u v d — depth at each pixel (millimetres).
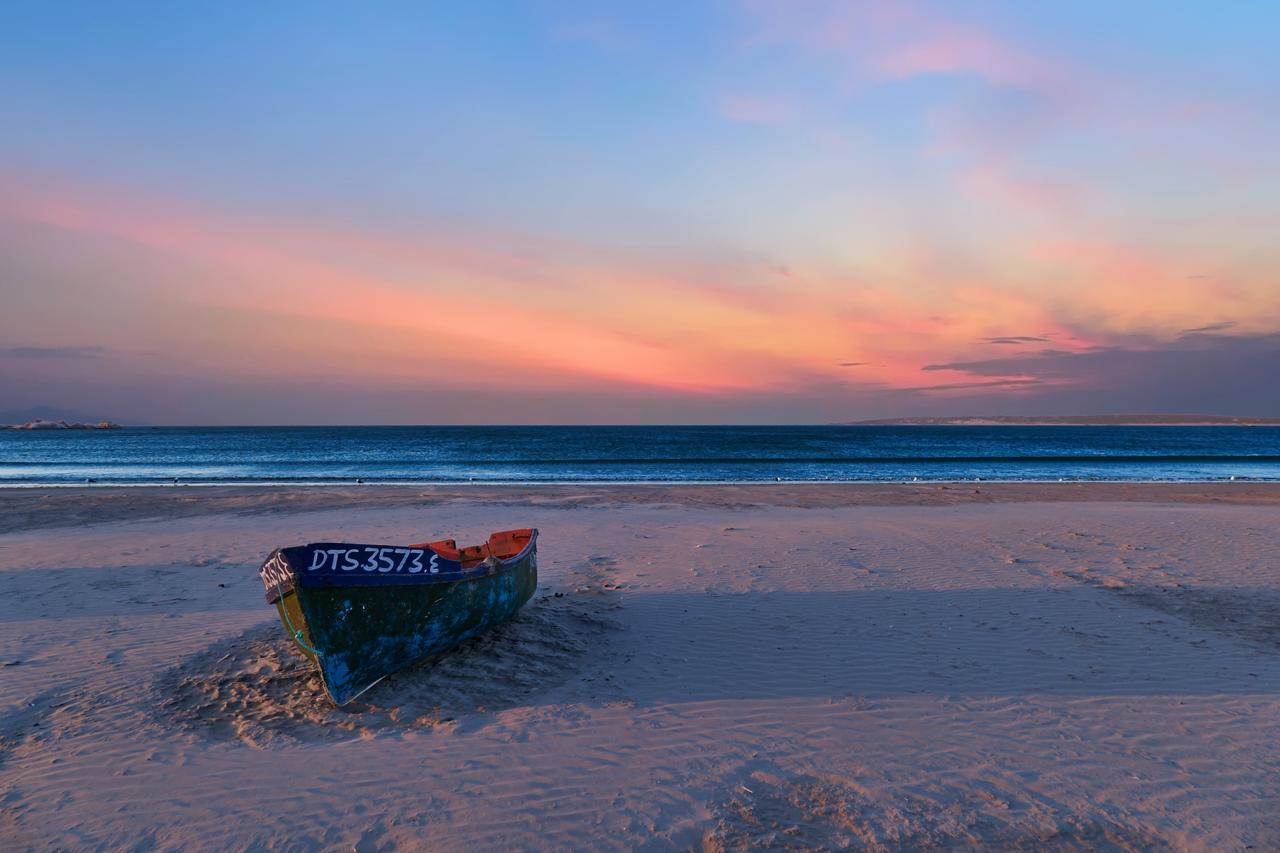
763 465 45750
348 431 175125
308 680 7258
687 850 4371
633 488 26547
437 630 7500
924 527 16141
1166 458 52000
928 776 5215
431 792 5055
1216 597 9961
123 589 11000
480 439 102625
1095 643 8062
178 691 7016
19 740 5965
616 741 5805
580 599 10031
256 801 4969
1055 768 5309
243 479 35125
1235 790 4973
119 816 4793
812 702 6547
